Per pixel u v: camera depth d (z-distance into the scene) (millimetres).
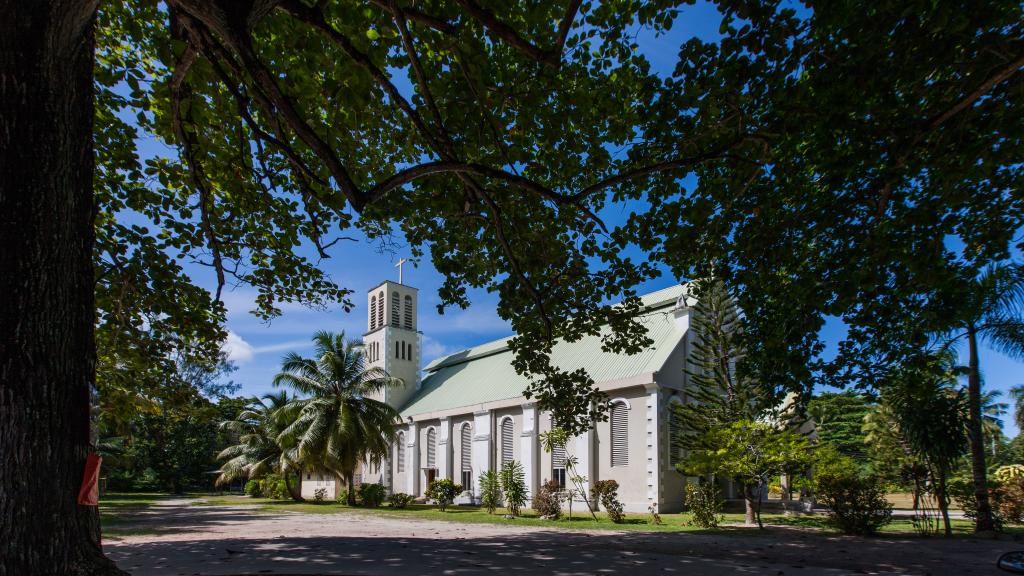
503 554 10609
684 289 32781
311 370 35094
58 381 3744
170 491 58156
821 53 7484
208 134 9039
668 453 27359
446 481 30438
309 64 6887
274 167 9898
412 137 9195
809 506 25688
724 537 15414
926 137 7914
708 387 25297
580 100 8250
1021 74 7234
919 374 11742
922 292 10281
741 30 7387
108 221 9914
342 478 36094
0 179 3475
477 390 39750
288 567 8586
